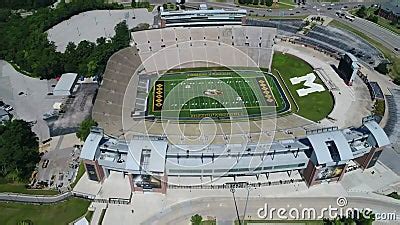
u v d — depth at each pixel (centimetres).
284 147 12812
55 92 16750
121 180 12769
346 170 13238
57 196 12094
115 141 12850
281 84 17988
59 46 19488
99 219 11544
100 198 12150
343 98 16900
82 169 13188
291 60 19688
